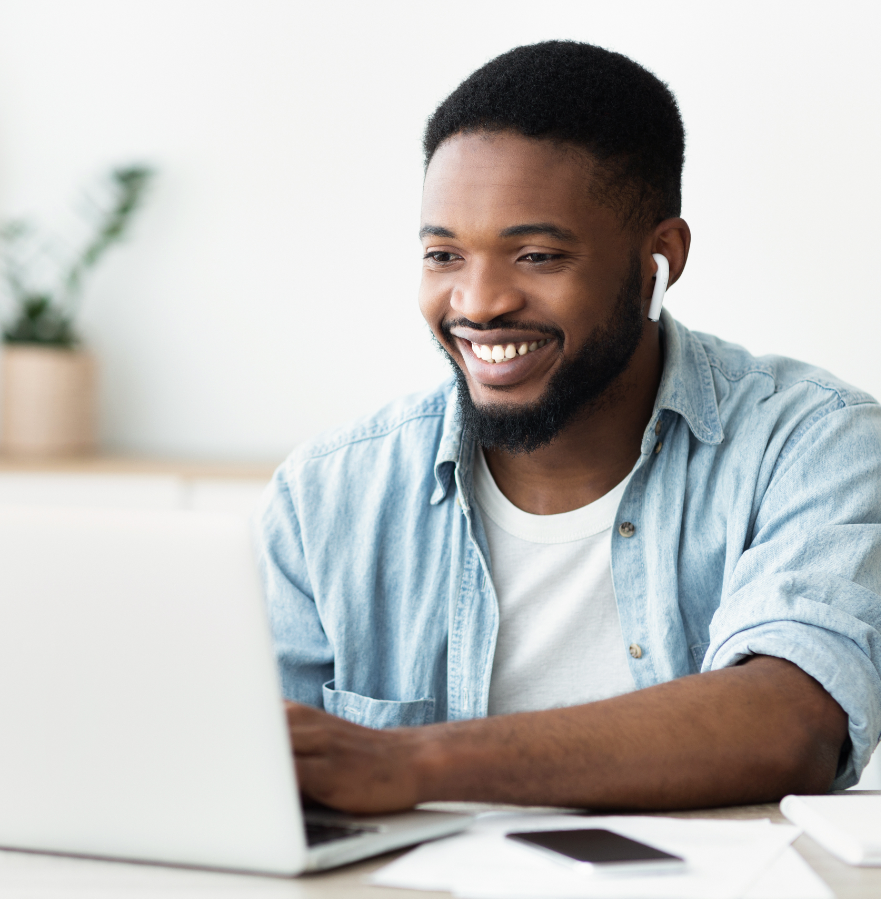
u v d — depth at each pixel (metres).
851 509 1.08
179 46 2.67
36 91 2.75
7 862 0.68
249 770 0.64
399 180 2.58
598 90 1.12
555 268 1.11
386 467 1.29
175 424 2.71
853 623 0.94
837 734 0.88
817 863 0.68
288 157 2.63
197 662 0.64
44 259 2.76
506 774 0.77
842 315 2.31
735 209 2.35
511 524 1.23
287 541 1.31
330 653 1.27
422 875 0.64
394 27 2.56
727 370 1.26
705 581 1.17
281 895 0.62
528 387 1.15
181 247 2.70
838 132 2.29
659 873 0.64
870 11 2.26
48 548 0.65
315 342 2.64
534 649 1.20
